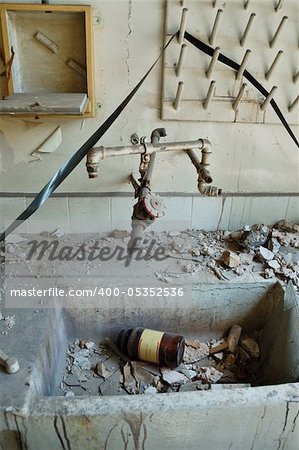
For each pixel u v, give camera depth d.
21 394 0.93
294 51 1.29
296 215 1.57
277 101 1.35
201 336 1.43
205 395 0.96
